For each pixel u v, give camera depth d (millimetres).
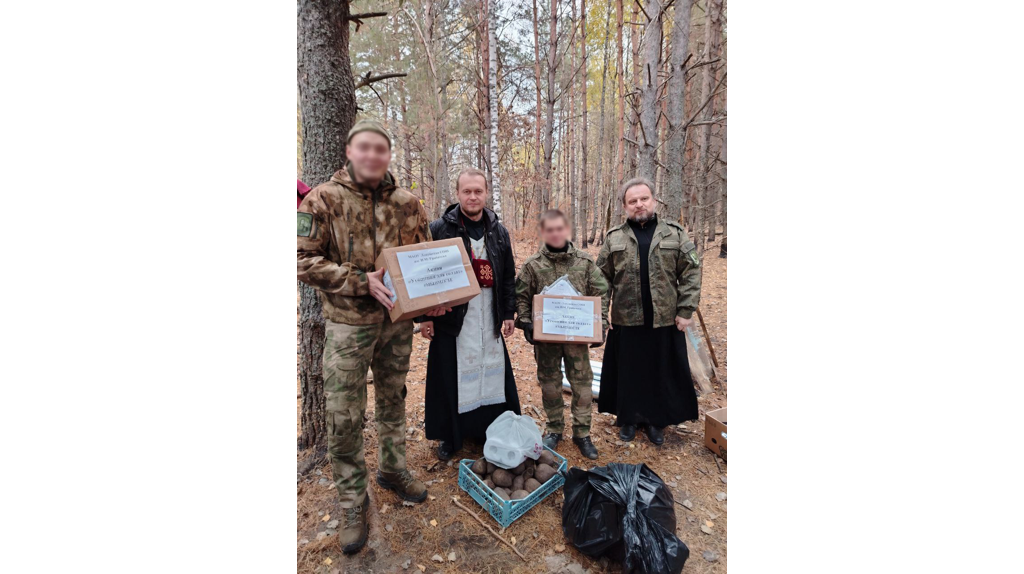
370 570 1735
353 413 1746
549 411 2617
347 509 1815
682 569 1762
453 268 1861
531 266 2477
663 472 2438
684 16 3572
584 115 10789
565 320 2342
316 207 1599
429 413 2453
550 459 2254
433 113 7711
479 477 2137
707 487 2307
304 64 2244
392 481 2111
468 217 2314
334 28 2270
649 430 2766
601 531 1723
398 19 7461
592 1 8891
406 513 2035
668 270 2568
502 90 8539
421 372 3859
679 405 2705
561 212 2375
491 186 6059
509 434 2168
